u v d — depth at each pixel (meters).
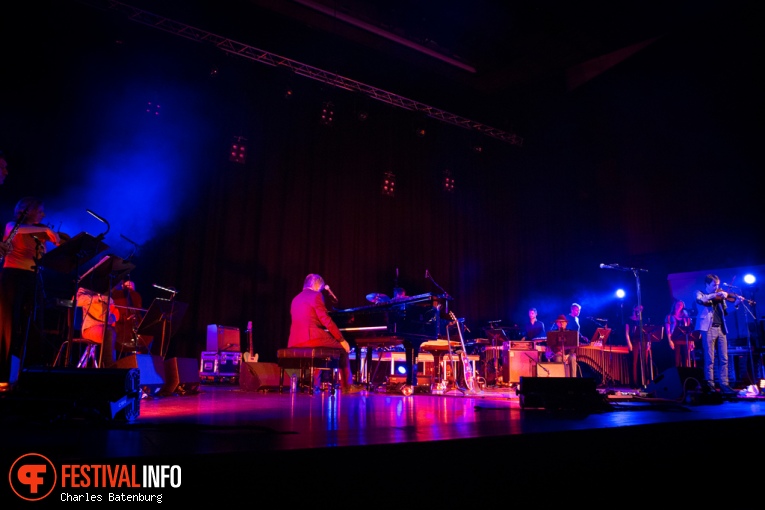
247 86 9.97
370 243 10.85
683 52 9.66
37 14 8.09
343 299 10.30
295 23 9.24
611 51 9.54
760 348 6.95
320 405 3.80
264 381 6.20
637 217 11.53
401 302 6.09
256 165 9.85
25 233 3.81
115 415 2.41
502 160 12.98
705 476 2.80
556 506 2.24
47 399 2.34
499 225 12.72
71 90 8.29
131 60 8.91
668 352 10.48
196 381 5.22
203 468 1.56
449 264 11.83
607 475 2.41
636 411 3.50
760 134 9.34
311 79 10.30
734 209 9.84
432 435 2.11
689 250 10.59
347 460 1.78
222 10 8.87
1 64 7.72
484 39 9.70
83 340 4.54
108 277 4.04
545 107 11.94
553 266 12.86
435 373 7.44
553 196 12.98
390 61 10.36
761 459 3.09
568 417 2.98
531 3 8.59
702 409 3.75
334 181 10.64
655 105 11.08
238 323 9.19
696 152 10.48
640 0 8.16
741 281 9.66
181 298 8.75
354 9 9.20
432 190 11.93
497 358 9.07
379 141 11.38
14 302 3.67
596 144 12.36
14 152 7.69
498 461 2.09
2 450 1.52
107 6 8.04
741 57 9.28
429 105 11.80
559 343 8.01
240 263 9.38
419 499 1.90
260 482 1.63
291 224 9.99
